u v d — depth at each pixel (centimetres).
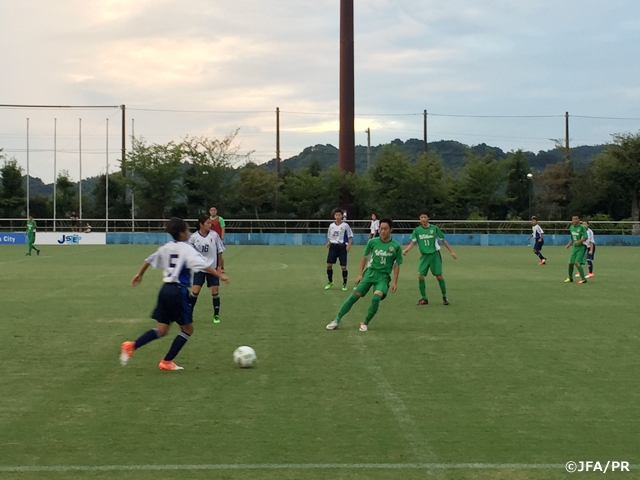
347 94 5338
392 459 523
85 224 4978
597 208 6053
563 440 569
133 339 1011
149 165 5228
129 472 495
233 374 792
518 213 6178
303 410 649
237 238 4419
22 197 5559
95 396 694
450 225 4866
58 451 537
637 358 891
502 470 503
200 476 488
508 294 1619
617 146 5762
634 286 1822
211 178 5347
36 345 963
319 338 1024
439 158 6059
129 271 2217
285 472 495
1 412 639
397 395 704
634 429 599
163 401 677
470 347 959
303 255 3203
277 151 6200
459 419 624
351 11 5259
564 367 836
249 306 1383
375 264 1088
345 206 5472
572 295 1602
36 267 2386
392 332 1080
